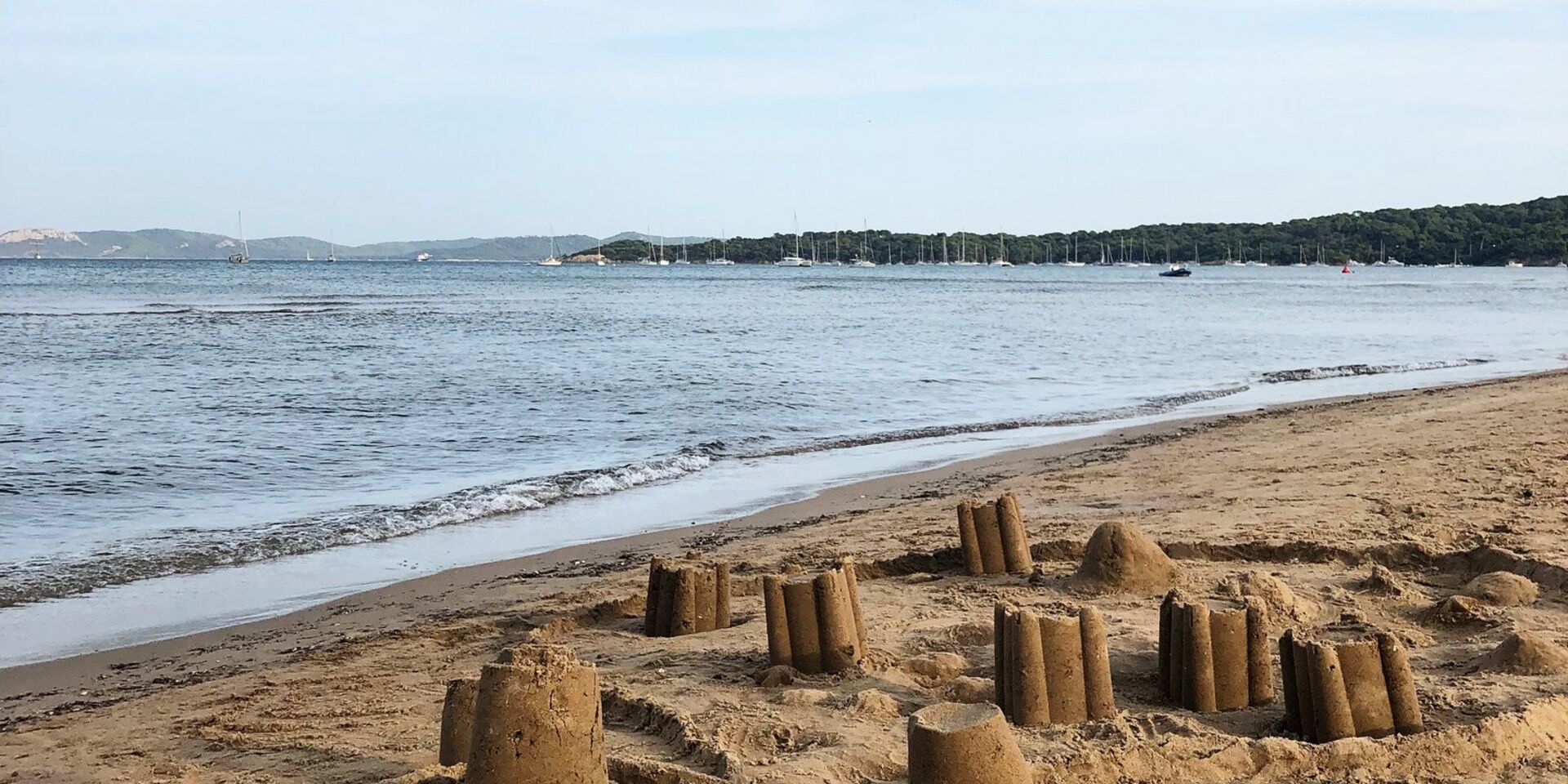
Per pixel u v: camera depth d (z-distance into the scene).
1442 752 6.68
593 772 5.61
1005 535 11.30
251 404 24.48
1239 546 11.73
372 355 35.34
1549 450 17.11
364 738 7.54
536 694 5.48
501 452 19.81
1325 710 6.93
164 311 55.94
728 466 19.02
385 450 19.80
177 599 11.57
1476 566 10.95
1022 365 35.50
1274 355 39.75
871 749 6.86
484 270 194.38
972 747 5.79
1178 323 56.38
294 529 14.38
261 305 64.38
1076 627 7.36
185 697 8.53
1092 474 16.88
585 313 61.56
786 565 10.20
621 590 11.16
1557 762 6.66
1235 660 7.64
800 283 125.00
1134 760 6.57
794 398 27.17
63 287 85.50
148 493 16.30
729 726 7.21
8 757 7.39
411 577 12.34
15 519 14.73
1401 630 9.07
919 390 29.06
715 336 45.62
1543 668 7.93
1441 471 15.65
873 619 9.71
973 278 150.62
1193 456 18.20
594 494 16.72
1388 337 48.12
